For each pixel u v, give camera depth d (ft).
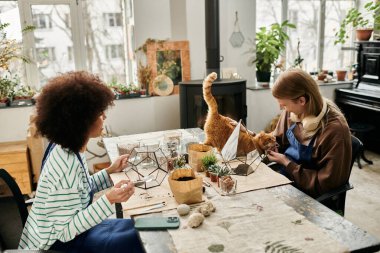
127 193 4.72
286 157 6.66
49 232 4.58
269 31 15.10
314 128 6.45
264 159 7.35
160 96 13.78
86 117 4.73
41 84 13.62
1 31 12.72
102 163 12.83
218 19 12.50
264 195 5.27
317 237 4.16
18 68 13.20
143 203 5.12
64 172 4.60
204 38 14.12
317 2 16.43
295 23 16.38
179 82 12.85
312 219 4.59
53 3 13.10
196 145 6.38
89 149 13.04
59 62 13.66
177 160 6.29
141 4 13.24
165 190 5.53
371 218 9.75
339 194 6.31
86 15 13.76
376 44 13.75
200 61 14.26
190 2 13.73
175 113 14.06
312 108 6.36
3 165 10.96
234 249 3.97
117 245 4.87
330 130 6.24
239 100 12.67
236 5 14.10
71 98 4.65
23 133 12.37
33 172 11.46
